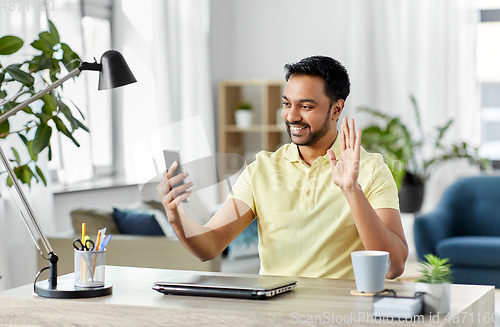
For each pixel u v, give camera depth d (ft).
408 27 16.93
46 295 4.31
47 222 11.02
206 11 17.47
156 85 15.31
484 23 16.72
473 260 12.71
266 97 18.04
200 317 3.85
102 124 14.76
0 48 6.56
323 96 5.24
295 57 18.56
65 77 4.61
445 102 16.58
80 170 13.34
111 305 4.06
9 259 10.44
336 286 4.52
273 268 5.49
